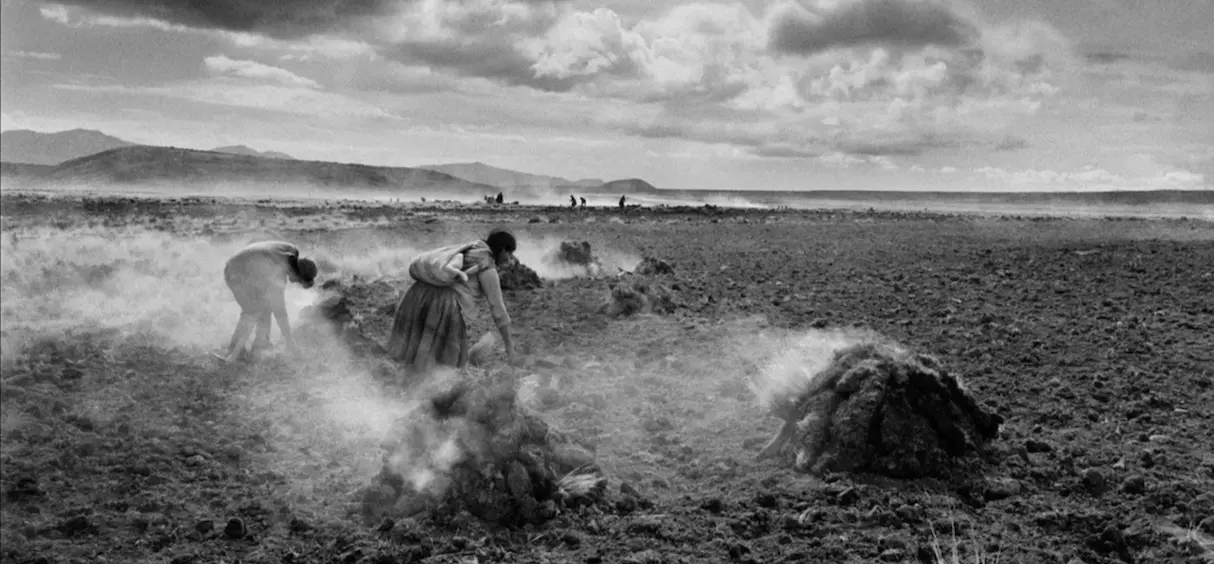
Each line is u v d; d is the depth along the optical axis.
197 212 33.94
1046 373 8.84
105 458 5.92
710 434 6.87
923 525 5.25
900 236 29.31
